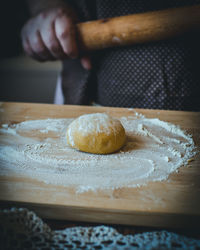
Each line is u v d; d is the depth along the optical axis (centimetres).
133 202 46
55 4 82
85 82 82
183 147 58
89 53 79
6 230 42
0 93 169
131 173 51
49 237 42
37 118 67
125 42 71
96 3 76
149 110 70
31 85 181
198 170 52
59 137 61
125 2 73
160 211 44
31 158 55
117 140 56
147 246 41
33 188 48
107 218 45
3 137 61
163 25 67
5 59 220
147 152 56
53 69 204
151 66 73
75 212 46
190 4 70
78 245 42
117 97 79
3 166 52
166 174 51
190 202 46
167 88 74
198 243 42
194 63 72
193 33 68
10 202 46
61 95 90
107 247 41
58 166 53
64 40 73
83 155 56
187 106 75
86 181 49
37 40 79
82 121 57
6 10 201
